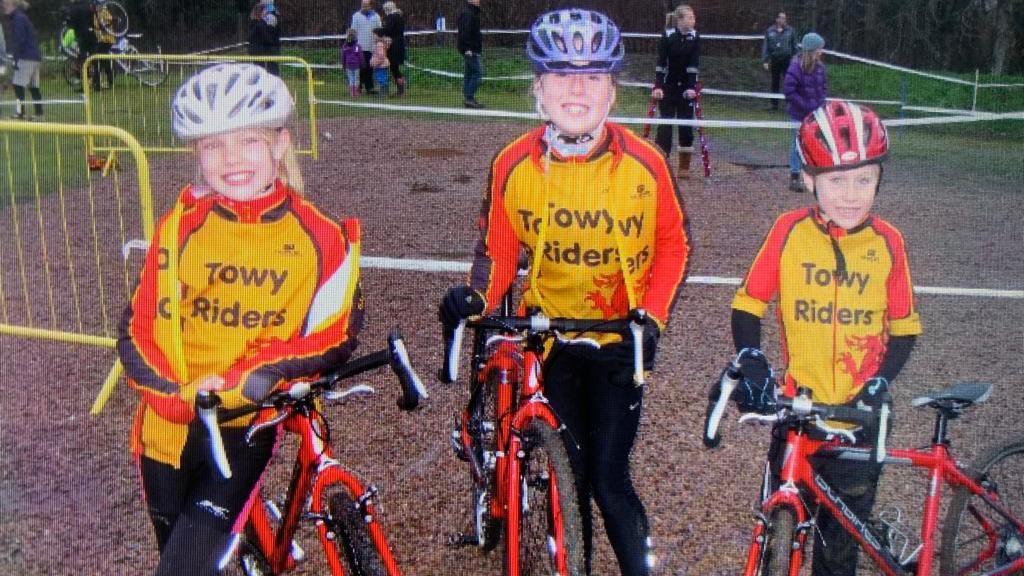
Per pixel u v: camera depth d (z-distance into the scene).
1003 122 15.23
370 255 6.78
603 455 2.73
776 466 2.59
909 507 3.42
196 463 2.41
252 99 2.31
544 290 2.79
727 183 9.73
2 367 4.59
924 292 6.02
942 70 19.84
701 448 3.88
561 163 2.63
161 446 2.39
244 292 2.38
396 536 3.25
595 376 2.76
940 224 8.02
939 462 2.62
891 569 2.61
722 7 21.33
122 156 10.16
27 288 5.79
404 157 10.95
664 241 2.76
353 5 21.05
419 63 19.36
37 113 11.95
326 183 9.39
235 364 2.40
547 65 2.54
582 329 2.51
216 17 20.06
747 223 7.86
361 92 16.94
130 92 15.37
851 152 2.50
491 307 2.74
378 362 2.24
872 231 2.63
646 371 2.66
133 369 2.30
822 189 2.59
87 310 5.41
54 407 4.16
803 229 2.66
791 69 9.06
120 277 6.02
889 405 2.36
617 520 2.71
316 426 2.34
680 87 9.62
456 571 3.06
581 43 2.53
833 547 2.66
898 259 2.62
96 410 4.12
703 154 10.01
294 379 2.29
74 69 15.52
